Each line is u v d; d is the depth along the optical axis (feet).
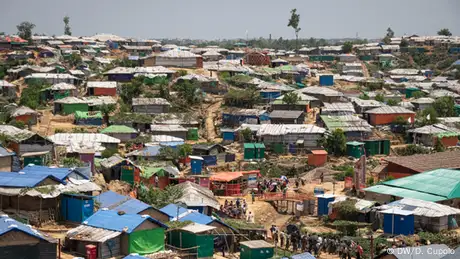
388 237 191.31
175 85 430.20
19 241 134.21
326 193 247.50
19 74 483.51
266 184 260.42
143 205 175.73
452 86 558.56
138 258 140.56
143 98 391.86
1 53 619.67
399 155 346.33
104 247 148.36
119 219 156.66
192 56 514.27
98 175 233.14
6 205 171.73
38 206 169.68
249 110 390.42
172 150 296.71
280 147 338.54
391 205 206.28
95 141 297.53
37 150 246.88
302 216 228.22
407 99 498.28
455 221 202.49
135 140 323.98
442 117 423.64
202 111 402.52
